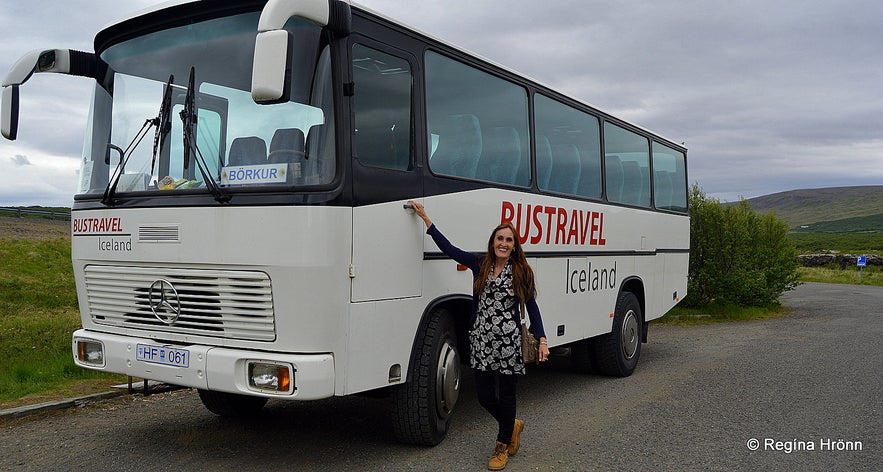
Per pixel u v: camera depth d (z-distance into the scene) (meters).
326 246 4.56
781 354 11.13
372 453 5.67
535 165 7.25
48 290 16.56
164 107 5.14
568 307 7.75
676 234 11.20
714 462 5.60
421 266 5.47
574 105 8.14
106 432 6.23
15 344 9.15
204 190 4.83
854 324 15.77
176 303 4.99
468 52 6.26
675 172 11.38
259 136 4.77
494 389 5.43
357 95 4.93
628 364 9.22
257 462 5.43
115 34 5.49
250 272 4.66
